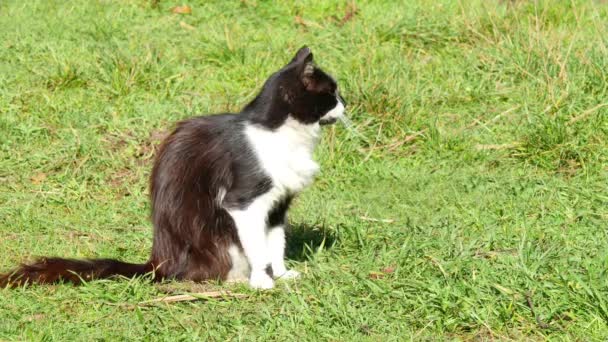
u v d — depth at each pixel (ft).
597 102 37.55
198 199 25.08
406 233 28.37
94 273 24.93
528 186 32.96
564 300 22.53
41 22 47.21
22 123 37.88
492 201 31.86
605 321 21.91
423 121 37.78
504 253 26.02
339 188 34.17
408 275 24.85
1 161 35.68
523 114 37.93
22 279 24.57
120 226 30.71
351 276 24.79
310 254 27.81
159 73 41.52
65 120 38.27
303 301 23.04
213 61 43.62
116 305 23.56
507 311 22.24
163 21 47.91
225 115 25.52
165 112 38.99
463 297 22.66
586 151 34.88
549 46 41.27
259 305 23.70
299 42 45.37
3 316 22.97
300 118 24.75
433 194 33.24
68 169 34.88
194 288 25.04
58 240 29.27
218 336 21.83
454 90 40.14
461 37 45.32
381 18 47.78
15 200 32.65
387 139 37.04
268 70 42.55
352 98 38.22
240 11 49.26
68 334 22.00
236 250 25.43
